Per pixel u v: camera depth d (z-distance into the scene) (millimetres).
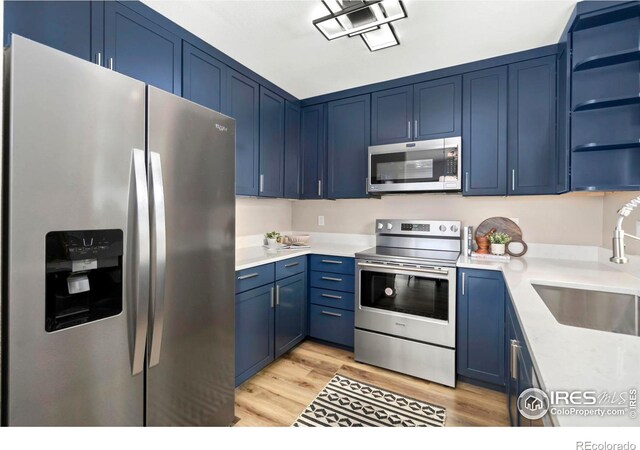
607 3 1573
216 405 1576
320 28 1802
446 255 2420
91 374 1042
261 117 2574
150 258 1204
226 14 1740
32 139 897
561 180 1997
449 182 2367
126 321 1129
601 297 1466
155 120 1229
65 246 975
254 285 2164
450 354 2139
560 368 706
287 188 2943
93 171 1032
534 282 1604
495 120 2275
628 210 1130
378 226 2982
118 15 1534
